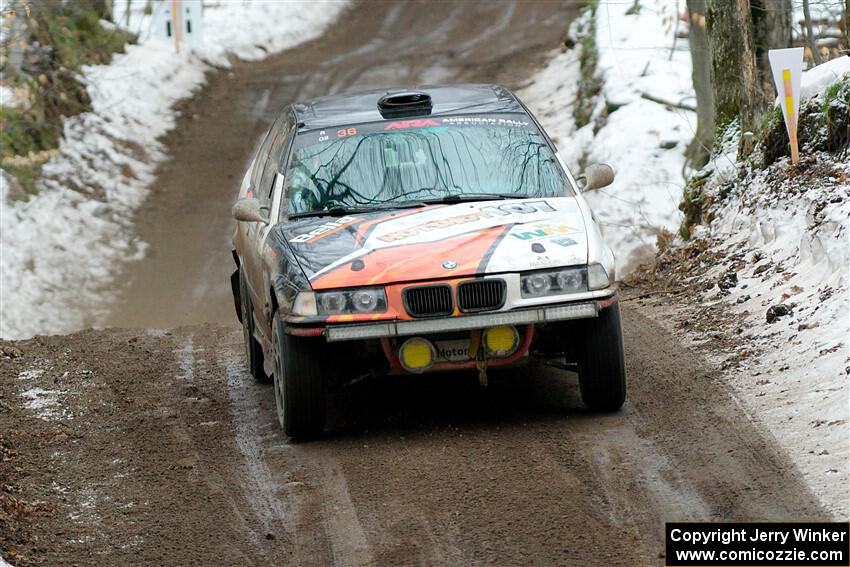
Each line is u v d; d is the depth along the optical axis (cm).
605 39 9806
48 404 3058
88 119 9675
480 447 2400
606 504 2030
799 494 1973
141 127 9950
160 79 10950
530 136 2870
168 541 2061
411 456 2383
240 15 13088
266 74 11869
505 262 2406
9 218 7994
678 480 2108
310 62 12356
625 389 2523
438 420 2633
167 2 12075
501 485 2166
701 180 4478
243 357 3538
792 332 2827
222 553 1988
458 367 2459
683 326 3209
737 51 4566
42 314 7200
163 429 2775
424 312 2388
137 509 2236
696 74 6234
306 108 3100
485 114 2936
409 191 2741
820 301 2889
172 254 7975
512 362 2472
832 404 2327
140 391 3166
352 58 12469
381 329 2380
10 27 9088
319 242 2553
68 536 2120
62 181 8688
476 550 1888
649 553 1816
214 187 9094
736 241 3803
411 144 2834
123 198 8731
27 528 2156
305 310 2402
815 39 5522
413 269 2400
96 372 3397
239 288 3381
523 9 13638
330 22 13812
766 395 2503
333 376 2634
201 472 2428
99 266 7794
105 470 2494
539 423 2534
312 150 2859
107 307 7319
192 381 3253
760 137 4019
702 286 3584
